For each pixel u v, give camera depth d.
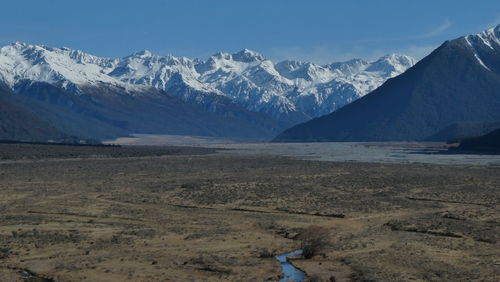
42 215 92.50
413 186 136.00
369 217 92.69
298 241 72.50
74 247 68.44
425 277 55.31
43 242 70.50
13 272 57.44
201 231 79.69
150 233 77.06
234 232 79.00
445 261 61.59
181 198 115.44
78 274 56.47
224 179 153.75
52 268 58.53
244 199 113.50
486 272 56.84
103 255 64.44
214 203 108.81
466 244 70.44
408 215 94.44
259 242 72.06
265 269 58.94
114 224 84.69
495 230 78.69
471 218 90.19
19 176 160.25
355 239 73.62
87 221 86.94
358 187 133.88
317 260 63.09
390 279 54.53
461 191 126.12
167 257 63.28
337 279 55.69
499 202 109.12
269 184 140.00
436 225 82.62
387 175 164.12
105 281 54.25
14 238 72.75
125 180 151.75
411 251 66.50
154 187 134.38
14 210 98.06
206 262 60.84
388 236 75.81
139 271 57.56
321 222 87.75
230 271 57.72
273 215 95.31
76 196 117.38
